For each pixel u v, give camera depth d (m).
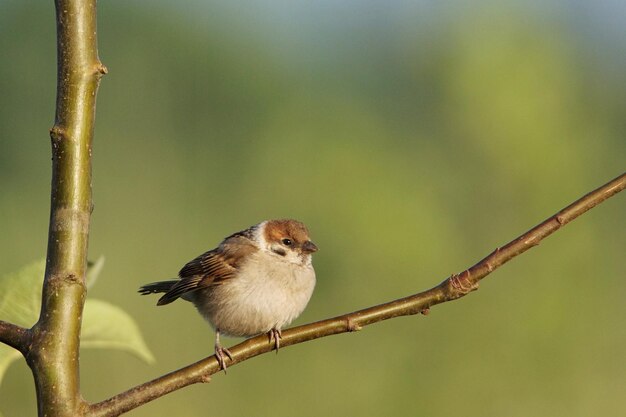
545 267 14.36
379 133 18.12
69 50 3.14
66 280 3.07
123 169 17.05
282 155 17.44
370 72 19.95
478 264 3.88
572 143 17.05
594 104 17.62
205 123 18.62
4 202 15.70
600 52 18.53
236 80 19.14
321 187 16.52
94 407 3.13
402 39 20.22
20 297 3.71
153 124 18.42
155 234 15.73
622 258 14.98
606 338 13.80
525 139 16.84
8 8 18.55
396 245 15.45
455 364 13.13
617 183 3.82
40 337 3.05
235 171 17.50
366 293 15.09
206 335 12.81
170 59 19.55
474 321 13.53
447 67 18.36
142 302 13.63
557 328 13.62
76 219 3.11
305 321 14.91
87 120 3.14
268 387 12.39
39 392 3.03
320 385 12.55
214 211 16.78
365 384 12.79
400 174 16.80
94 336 4.14
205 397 12.01
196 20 20.20
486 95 17.25
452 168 17.19
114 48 19.33
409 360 13.05
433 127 17.88
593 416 13.12
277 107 19.14
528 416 13.00
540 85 17.19
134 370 11.84
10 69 17.97
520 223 16.50
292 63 20.39
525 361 13.25
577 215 3.83
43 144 17.34
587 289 14.28
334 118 18.36
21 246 15.09
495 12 18.09
